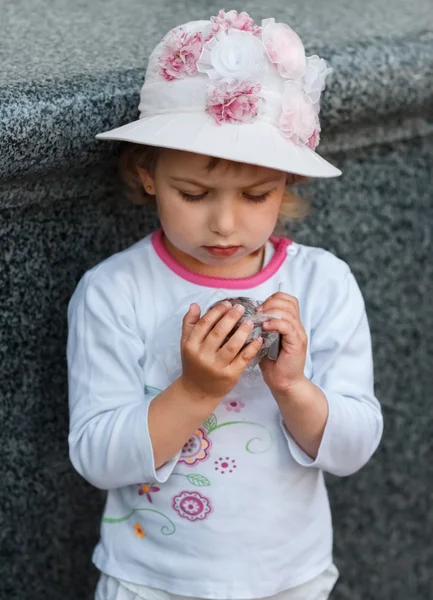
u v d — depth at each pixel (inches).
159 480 61.7
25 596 75.3
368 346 67.4
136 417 60.9
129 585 65.0
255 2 88.2
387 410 85.6
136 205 72.6
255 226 60.2
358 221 80.4
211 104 58.1
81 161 66.4
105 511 66.7
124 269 64.9
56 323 71.2
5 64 69.8
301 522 65.0
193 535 63.3
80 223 70.6
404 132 79.5
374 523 87.7
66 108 63.9
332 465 64.6
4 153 61.6
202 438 62.7
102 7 85.6
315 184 77.7
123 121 66.8
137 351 63.3
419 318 85.0
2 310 68.5
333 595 87.7
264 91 59.2
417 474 88.4
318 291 65.9
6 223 67.2
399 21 82.4
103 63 70.7
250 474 63.1
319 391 62.7
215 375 58.2
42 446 72.8
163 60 60.3
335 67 72.1
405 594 90.6
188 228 60.1
